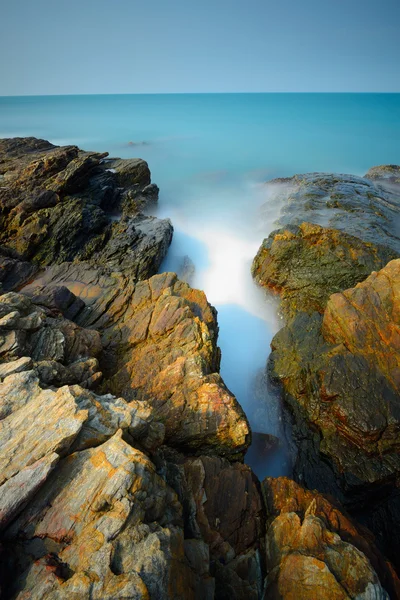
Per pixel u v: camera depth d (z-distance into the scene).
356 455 14.45
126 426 9.85
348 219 28.50
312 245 23.53
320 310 21.47
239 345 22.58
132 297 19.64
